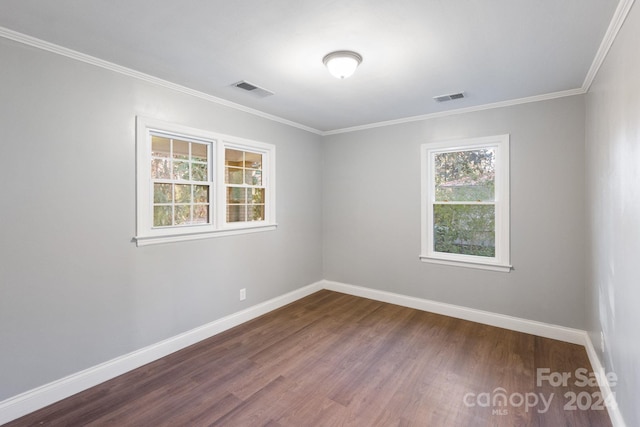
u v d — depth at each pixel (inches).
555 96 115.6
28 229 78.2
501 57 87.0
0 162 73.8
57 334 83.2
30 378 78.7
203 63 92.1
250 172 142.2
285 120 154.6
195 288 117.1
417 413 78.4
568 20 68.8
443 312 144.0
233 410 79.7
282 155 155.3
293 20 69.9
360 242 170.2
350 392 87.0
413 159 150.6
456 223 143.1
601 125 86.4
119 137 95.0
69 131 84.7
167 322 108.3
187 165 116.6
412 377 94.0
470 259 137.5
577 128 112.3
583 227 112.3
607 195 79.5
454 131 138.6
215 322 124.2
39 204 79.8
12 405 75.6
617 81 69.7
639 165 54.9
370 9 65.5
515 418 76.5
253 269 140.9
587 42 78.2
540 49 82.4
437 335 122.5
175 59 89.7
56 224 82.7
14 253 76.1
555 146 116.6
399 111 139.5
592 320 100.0
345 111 140.3
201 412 78.9
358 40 78.5
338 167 177.2
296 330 127.9
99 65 90.0
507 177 125.9
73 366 86.1
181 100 110.9
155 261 104.8
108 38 77.7
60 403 82.0
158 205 107.6
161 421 75.6
